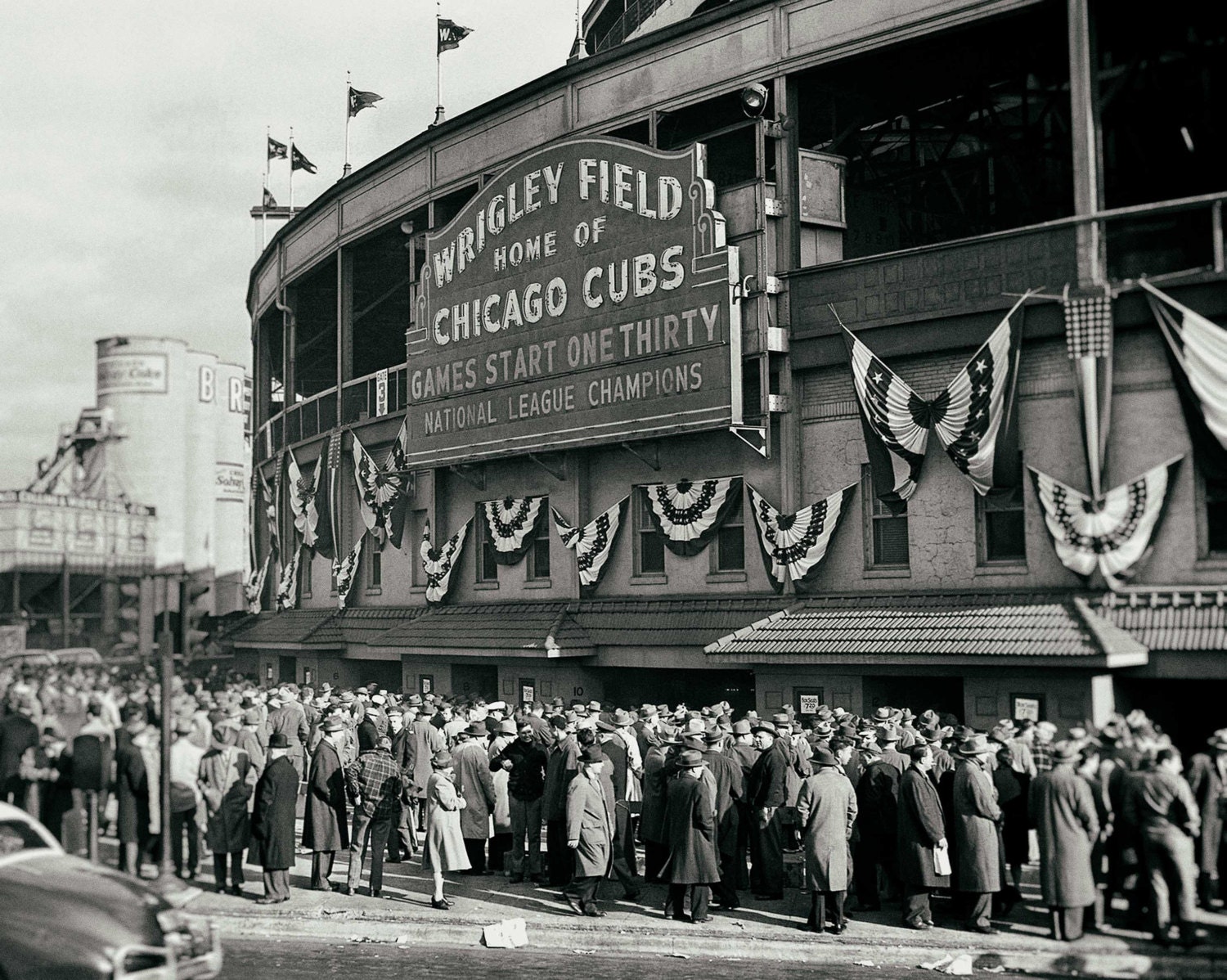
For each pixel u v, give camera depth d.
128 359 65.62
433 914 17.25
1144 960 14.20
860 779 17.64
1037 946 14.94
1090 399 22.70
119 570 56.06
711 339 27.83
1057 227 23.50
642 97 31.41
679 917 16.89
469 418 34.97
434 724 23.33
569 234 31.62
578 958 15.34
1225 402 21.28
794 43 28.09
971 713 22.91
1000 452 23.64
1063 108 31.59
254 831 18.00
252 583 57.06
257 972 14.48
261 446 58.31
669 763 18.30
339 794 18.98
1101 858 15.98
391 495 39.75
